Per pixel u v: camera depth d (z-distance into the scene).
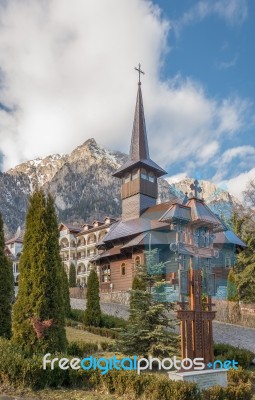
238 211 37.88
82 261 70.31
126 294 33.50
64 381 10.84
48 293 12.12
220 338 21.38
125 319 24.03
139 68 46.22
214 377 11.44
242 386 10.97
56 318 12.02
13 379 10.25
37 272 12.10
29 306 11.86
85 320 22.67
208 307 12.35
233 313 26.48
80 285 61.62
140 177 39.47
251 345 20.48
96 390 10.65
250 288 32.56
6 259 14.86
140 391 10.13
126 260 36.50
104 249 41.25
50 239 12.55
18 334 11.73
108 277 39.50
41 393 10.01
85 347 15.06
